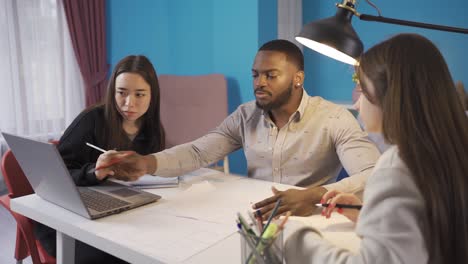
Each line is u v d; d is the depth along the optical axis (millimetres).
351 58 1271
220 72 3230
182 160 1579
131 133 1772
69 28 3535
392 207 659
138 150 1774
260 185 1479
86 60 3670
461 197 661
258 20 2969
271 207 1143
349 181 1324
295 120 1635
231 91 3195
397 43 722
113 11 3830
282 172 1677
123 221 1144
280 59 1554
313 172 1644
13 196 1542
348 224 1088
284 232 861
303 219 1125
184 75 3307
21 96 3402
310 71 3352
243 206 1254
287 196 1163
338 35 1195
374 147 1515
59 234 1192
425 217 661
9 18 3254
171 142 3164
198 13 3277
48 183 1206
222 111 2959
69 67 3629
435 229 660
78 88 3721
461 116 691
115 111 1687
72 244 1219
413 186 666
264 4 3012
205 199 1322
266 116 1660
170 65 3539
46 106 3529
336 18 1253
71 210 1214
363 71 762
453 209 665
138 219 1157
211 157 1724
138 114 1658
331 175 1689
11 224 2848
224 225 1107
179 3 3373
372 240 671
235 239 1021
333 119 1595
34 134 3477
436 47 719
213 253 944
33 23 3389
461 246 670
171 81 3133
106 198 1292
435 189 653
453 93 697
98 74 3781
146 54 3684
